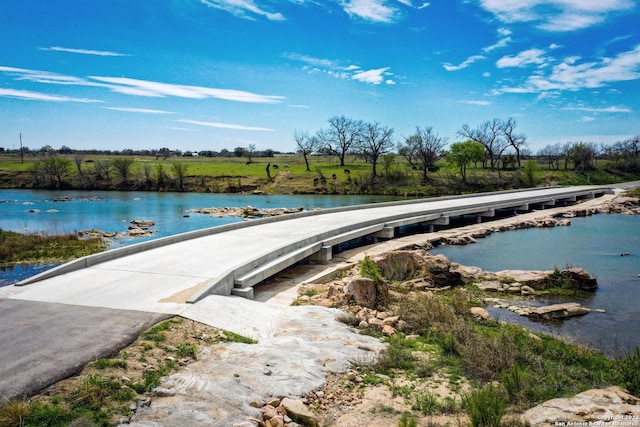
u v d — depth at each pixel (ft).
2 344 28.78
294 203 201.67
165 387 24.58
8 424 19.93
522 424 22.25
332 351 31.53
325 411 24.43
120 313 35.60
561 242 98.89
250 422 21.84
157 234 113.50
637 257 82.94
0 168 308.40
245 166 337.72
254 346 32.09
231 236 75.20
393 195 249.14
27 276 66.18
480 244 97.19
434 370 30.58
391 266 65.21
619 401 24.91
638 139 357.41
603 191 211.00
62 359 26.48
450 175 282.36
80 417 20.61
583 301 56.29
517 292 59.47
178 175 272.92
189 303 38.78
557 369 31.37
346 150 350.23
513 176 279.49
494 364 31.32
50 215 151.64
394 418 23.82
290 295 52.21
